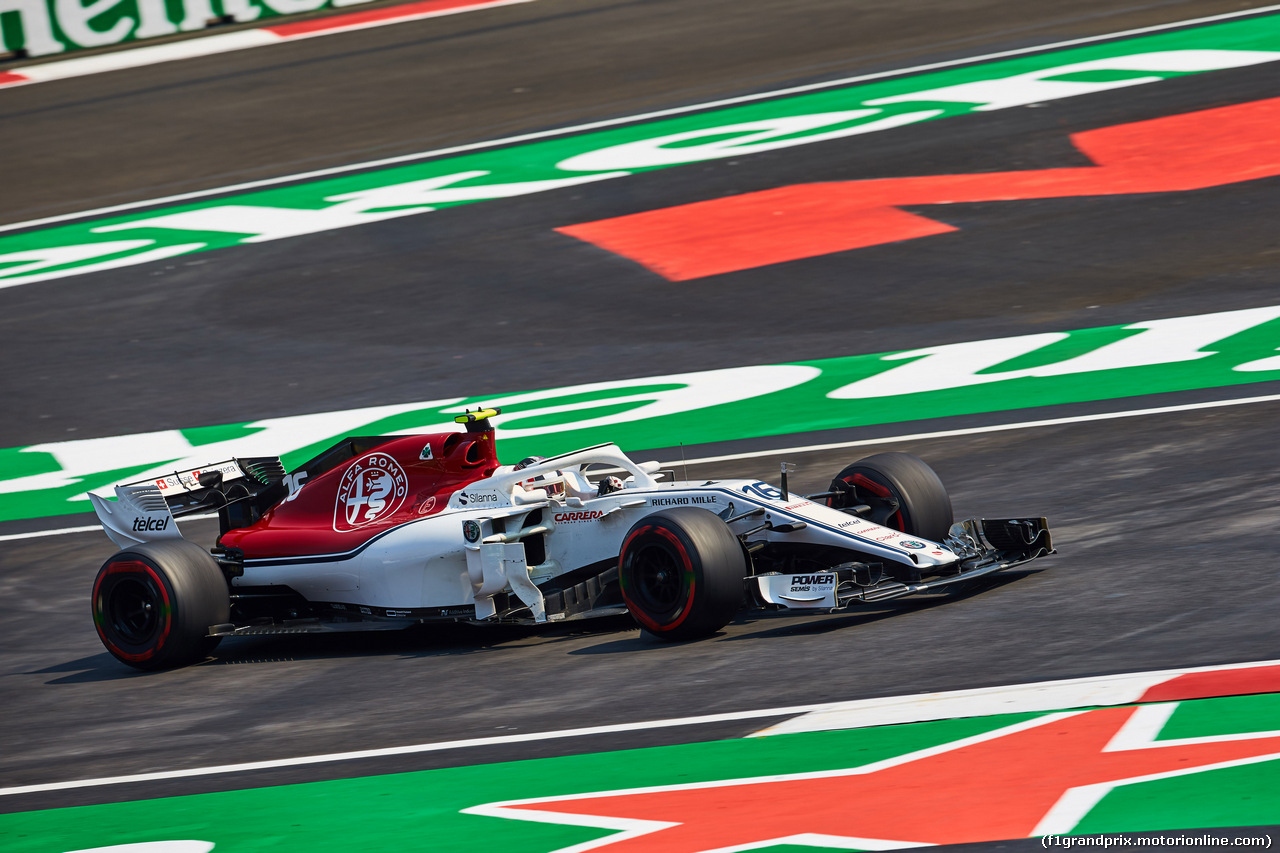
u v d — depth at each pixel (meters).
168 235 82.12
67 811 25.02
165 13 125.88
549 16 124.75
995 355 53.62
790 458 45.81
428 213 80.69
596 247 72.56
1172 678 24.09
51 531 47.31
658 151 87.19
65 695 33.06
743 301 63.38
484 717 27.22
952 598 30.83
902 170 79.06
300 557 34.81
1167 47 96.75
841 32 111.56
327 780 24.81
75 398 60.78
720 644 29.61
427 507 33.94
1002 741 22.36
